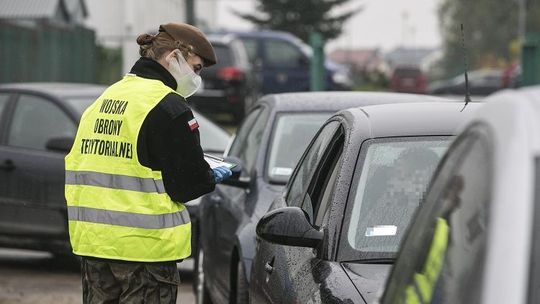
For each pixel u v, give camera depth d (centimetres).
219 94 4759
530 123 450
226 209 1472
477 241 468
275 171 1442
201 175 968
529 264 442
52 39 4656
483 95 8350
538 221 458
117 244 962
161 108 959
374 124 973
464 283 472
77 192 983
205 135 2116
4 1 8188
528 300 446
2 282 1925
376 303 614
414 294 542
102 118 979
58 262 2152
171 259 972
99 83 5944
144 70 1001
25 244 1994
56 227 1966
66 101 2048
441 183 555
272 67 5606
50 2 8194
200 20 11538
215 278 1491
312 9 11875
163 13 11750
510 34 18750
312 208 989
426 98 1501
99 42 6706
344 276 826
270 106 1570
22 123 2042
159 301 980
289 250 989
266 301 995
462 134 539
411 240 582
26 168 1980
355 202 904
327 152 1024
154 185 962
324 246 886
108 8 10162
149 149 963
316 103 1535
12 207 1986
